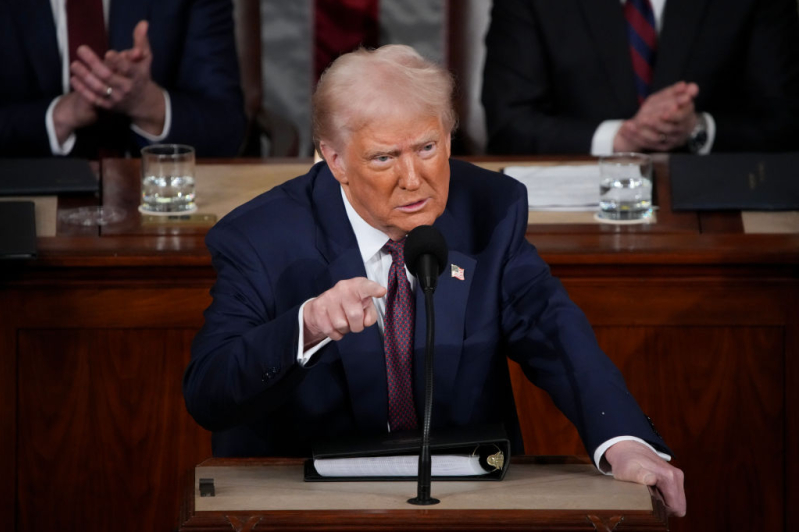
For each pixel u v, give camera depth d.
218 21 15.62
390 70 6.73
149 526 10.73
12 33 15.01
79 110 14.09
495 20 15.99
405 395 7.56
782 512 10.77
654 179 12.27
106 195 12.02
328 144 7.06
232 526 5.71
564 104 15.69
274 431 7.77
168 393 10.63
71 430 10.62
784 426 10.73
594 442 6.85
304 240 7.73
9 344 10.49
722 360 10.71
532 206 11.86
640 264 10.57
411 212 6.98
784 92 15.15
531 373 7.65
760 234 11.09
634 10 15.46
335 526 5.71
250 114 16.55
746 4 15.33
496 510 5.86
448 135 7.06
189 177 11.67
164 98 14.48
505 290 7.84
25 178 12.09
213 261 7.92
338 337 6.37
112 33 15.24
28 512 10.67
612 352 10.80
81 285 10.46
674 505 6.46
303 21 20.05
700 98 15.38
